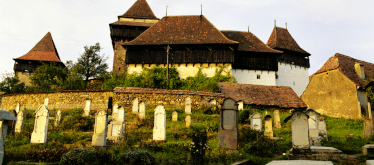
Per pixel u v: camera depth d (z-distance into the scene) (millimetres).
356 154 9172
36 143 10000
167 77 30625
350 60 26750
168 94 24547
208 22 38188
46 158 7598
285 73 43844
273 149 9492
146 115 19656
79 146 9734
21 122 13914
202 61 34469
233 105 9562
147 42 35188
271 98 27453
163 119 11469
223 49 34562
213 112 22656
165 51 35250
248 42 40000
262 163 7969
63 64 45594
